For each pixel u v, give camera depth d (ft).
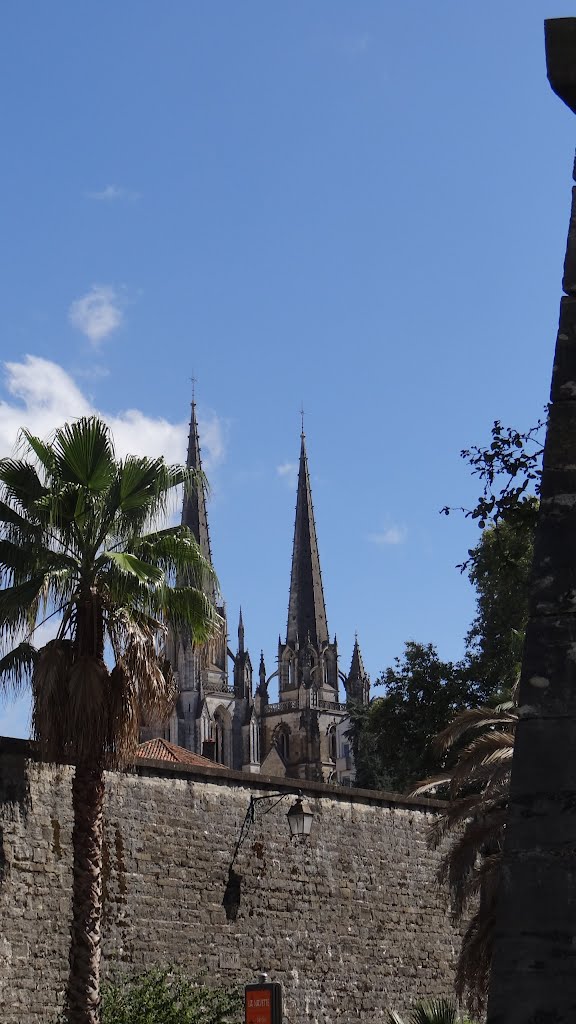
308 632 575.38
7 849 73.05
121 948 78.79
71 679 68.23
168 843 83.61
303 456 599.57
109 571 71.56
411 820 102.47
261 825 90.33
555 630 22.27
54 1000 73.31
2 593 69.97
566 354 23.47
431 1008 86.43
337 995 92.12
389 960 96.73
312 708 560.61
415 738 178.70
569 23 25.61
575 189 24.63
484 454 56.80
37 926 73.51
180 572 74.54
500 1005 20.94
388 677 182.19
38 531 71.72
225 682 531.91
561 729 21.79
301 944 90.63
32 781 75.41
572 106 25.67
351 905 95.25
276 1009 53.62
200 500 526.98
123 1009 73.77
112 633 70.59
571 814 21.36
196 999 78.69
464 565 70.79
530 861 21.38
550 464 23.04
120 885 79.92
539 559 22.68
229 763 529.45
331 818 96.07
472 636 183.73
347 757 557.33
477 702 176.86
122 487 72.43
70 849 76.43
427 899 101.50
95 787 69.00
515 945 21.11
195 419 570.46
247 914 87.35
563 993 20.70
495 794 81.35
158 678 70.44
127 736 69.10
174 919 82.43
